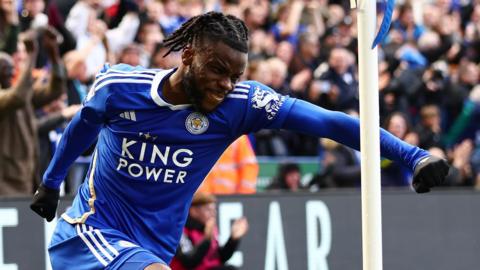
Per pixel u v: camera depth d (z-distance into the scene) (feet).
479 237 24.34
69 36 27.20
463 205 24.41
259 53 29.78
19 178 21.50
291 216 22.91
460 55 35.42
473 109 32.68
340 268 23.24
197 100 11.85
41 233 20.94
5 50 24.59
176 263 20.25
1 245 20.61
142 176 12.34
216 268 20.94
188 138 12.12
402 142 11.74
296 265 22.86
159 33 29.53
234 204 22.35
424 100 31.94
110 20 30.58
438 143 30.17
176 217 12.67
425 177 11.38
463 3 40.01
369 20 11.54
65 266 12.68
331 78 29.37
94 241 12.41
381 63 33.45
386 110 30.35
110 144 12.42
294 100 12.15
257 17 32.35
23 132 21.62
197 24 11.51
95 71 26.55
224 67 11.32
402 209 23.94
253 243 22.47
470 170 30.12
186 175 12.41
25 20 26.96
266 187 25.76
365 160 11.55
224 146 12.39
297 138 27.73
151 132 12.09
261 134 26.91
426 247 24.00
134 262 11.89
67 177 23.00
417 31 36.70
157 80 11.97
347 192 23.49
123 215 12.48
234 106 12.07
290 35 32.91
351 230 23.39
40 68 25.34
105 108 12.15
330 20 35.09
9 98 20.59
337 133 11.97
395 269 23.73
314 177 26.22
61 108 23.70
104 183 12.59
